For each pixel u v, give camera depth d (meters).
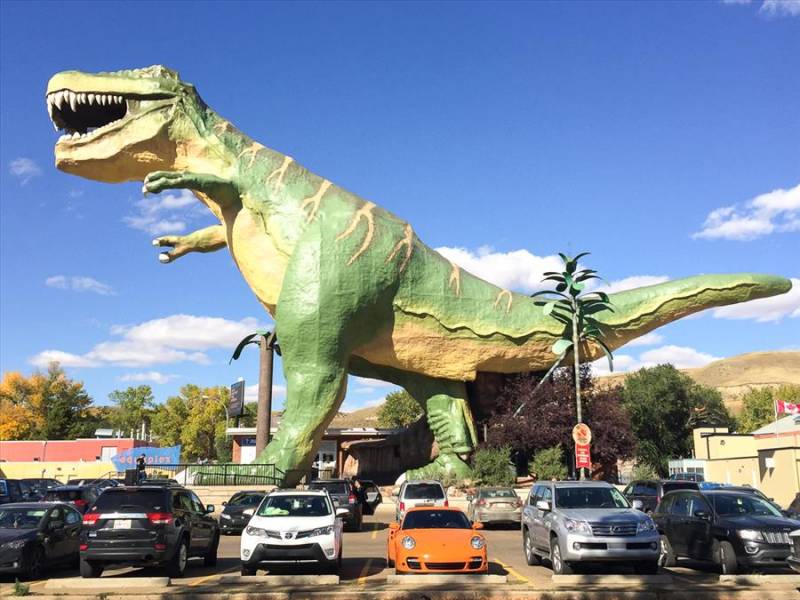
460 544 11.89
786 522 12.52
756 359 179.38
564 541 11.91
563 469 31.28
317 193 28.59
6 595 10.68
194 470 26.97
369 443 38.94
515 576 12.74
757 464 37.50
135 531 12.21
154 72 27.64
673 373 63.06
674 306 32.66
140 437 104.19
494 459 30.80
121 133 27.03
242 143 28.66
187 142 27.61
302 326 26.86
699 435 48.47
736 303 32.88
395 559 12.38
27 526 13.63
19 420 77.12
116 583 11.41
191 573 13.71
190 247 29.98
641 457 60.56
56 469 54.84
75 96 26.88
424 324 29.89
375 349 29.84
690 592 10.62
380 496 29.66
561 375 33.72
